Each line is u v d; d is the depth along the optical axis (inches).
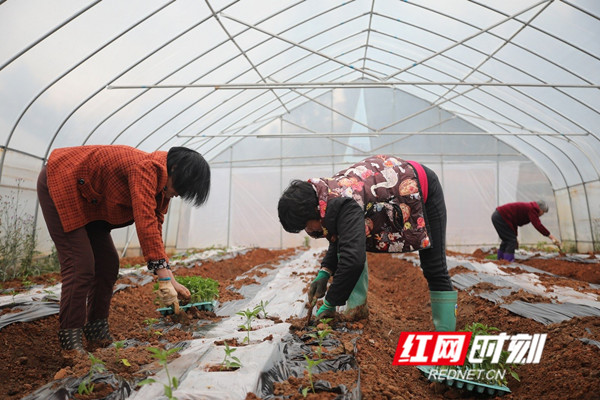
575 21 300.7
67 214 112.3
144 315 189.0
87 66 287.7
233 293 227.6
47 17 227.5
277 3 334.3
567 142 502.6
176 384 78.8
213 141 601.9
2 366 121.9
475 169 621.9
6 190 301.0
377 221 119.1
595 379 102.0
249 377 88.2
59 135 339.9
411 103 639.8
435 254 124.1
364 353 112.7
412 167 123.3
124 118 389.1
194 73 381.7
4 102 270.1
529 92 440.5
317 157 646.5
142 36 288.2
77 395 84.2
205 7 292.7
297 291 213.2
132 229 526.3
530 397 105.7
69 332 112.9
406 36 442.9
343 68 576.7
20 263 304.3
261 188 648.4
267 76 477.1
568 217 566.9
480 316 180.2
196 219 641.0
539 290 216.5
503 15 330.0
